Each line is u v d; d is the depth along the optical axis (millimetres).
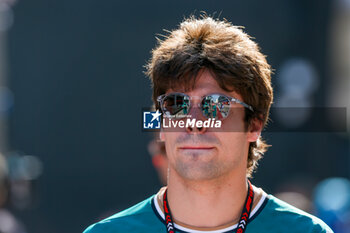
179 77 7574
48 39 26766
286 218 8008
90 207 26438
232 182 7836
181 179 7895
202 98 7555
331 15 27859
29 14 26750
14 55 26828
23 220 24234
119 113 26656
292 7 27406
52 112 26734
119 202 26484
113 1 26734
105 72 26750
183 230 7945
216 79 7574
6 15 26625
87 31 26734
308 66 27406
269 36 27109
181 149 7539
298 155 27359
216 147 7496
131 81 26625
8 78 26781
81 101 26734
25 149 26547
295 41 27422
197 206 7863
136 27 26625
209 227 7906
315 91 27578
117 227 8250
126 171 26594
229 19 26438
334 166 27562
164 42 8148
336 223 17078
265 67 8195
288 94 27250
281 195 16609
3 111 26516
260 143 8930
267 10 27016
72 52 26766
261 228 7930
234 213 7953
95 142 26609
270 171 27109
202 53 7586
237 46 7742
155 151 12484
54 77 26781
